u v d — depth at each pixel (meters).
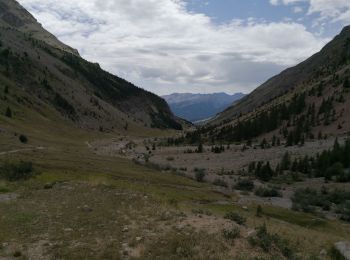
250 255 20.06
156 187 87.25
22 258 20.50
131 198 33.91
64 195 36.75
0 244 22.72
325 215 92.75
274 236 22.80
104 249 21.44
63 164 106.12
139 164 167.38
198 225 25.14
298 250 22.67
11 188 44.22
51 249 21.80
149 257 20.20
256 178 154.75
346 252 24.62
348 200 108.81
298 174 155.75
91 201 33.22
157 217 27.55
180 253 20.44
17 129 192.12
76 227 25.89
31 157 109.44
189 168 181.62
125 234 24.02
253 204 89.88
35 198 36.31
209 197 91.62
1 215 29.72
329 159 156.62
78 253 20.89
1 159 78.44
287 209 91.56
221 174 165.12
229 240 22.06
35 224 26.91
